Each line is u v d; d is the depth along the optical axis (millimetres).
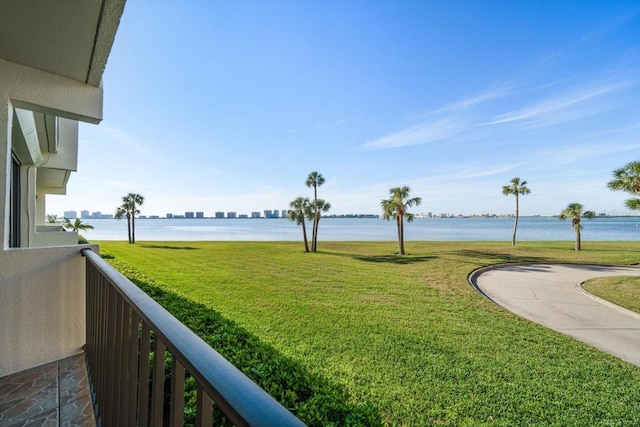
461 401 3301
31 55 1994
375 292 8734
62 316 2342
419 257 18062
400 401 3238
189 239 38406
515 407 3238
